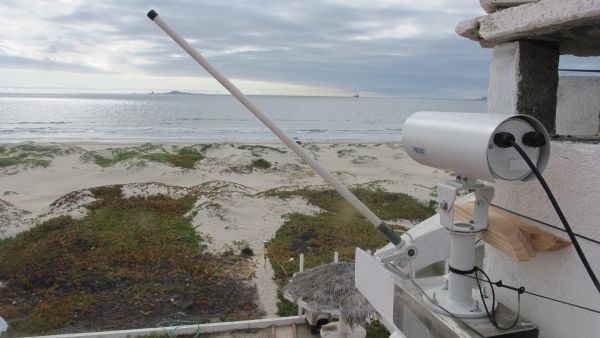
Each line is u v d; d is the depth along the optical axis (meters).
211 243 14.72
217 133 60.16
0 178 24.30
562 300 2.19
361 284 3.42
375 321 8.74
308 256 13.48
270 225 16.84
